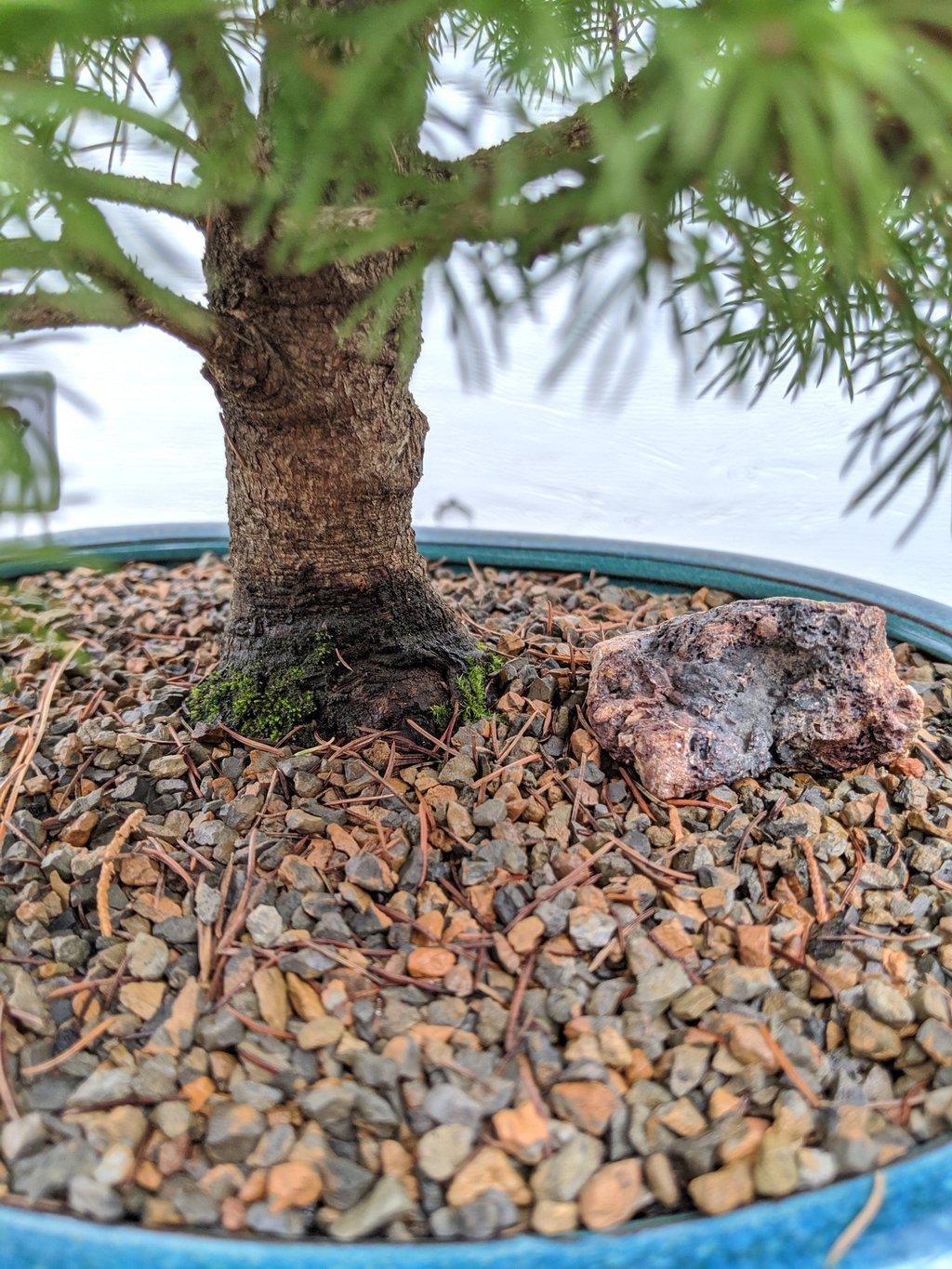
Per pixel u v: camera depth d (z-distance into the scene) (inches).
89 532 18.0
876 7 3.5
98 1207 6.7
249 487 11.2
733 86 3.4
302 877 9.2
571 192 4.5
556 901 9.1
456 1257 6.4
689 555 16.5
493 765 10.8
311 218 5.3
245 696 11.5
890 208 4.6
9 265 5.0
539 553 17.1
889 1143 7.3
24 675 13.0
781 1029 8.1
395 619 11.9
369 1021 8.0
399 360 10.3
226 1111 7.3
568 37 4.8
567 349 4.1
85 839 10.0
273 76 6.6
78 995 8.4
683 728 10.4
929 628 14.1
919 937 9.1
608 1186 6.8
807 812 10.3
